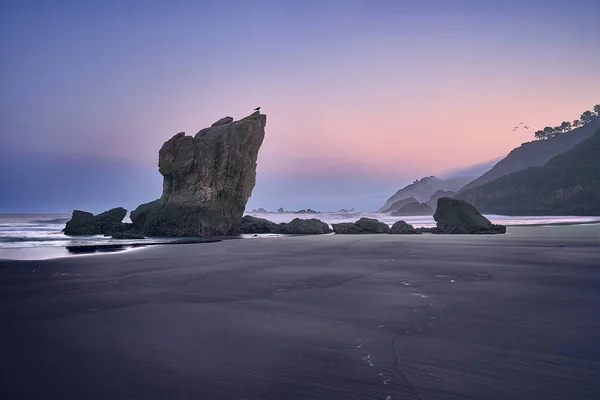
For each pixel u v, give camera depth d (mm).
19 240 42938
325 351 8102
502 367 7125
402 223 59594
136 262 23406
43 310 11867
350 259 24734
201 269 20500
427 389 6246
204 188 53219
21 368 7324
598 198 157750
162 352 8141
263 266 21609
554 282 16094
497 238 43625
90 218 55656
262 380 6672
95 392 6277
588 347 8172
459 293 14016
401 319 10594
